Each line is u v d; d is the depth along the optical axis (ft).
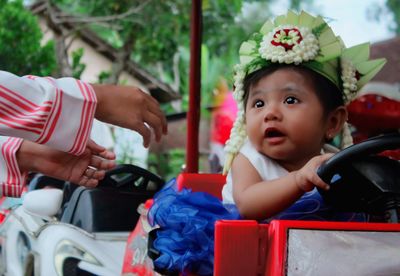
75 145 5.76
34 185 12.71
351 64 7.04
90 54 46.29
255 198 6.02
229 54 40.83
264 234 5.09
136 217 10.69
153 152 42.86
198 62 12.04
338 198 5.59
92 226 10.44
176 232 6.04
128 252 8.10
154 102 6.22
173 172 42.37
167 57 38.70
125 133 39.73
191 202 6.33
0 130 5.54
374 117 10.43
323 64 6.63
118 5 36.17
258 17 41.52
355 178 5.30
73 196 10.90
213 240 5.87
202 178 8.52
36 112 5.59
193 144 11.70
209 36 37.35
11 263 10.55
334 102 6.84
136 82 46.26
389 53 31.55
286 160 6.63
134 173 11.23
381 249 4.87
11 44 34.96
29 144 6.27
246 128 6.89
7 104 5.57
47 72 35.99
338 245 4.87
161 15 35.58
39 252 9.62
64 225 9.91
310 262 4.83
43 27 41.52
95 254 9.32
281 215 6.38
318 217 6.35
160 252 6.05
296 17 6.88
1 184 6.19
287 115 6.47
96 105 5.78
